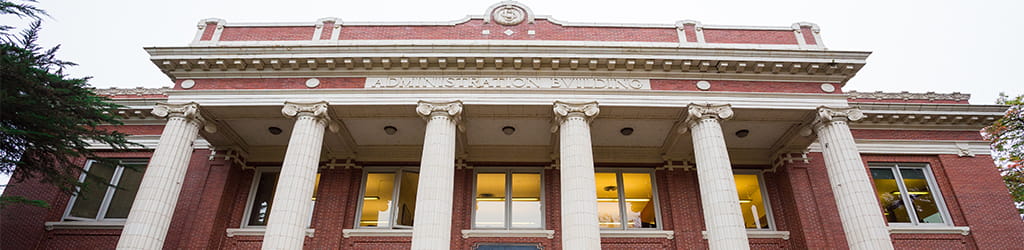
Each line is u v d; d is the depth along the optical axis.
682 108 19.94
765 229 24.19
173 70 20.45
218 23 22.33
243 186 24.78
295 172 17.91
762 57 20.25
